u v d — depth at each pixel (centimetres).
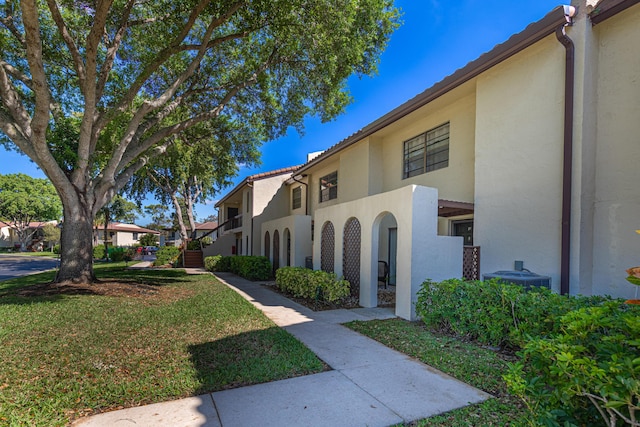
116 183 1052
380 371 414
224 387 367
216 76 1204
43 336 527
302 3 729
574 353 202
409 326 615
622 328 228
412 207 669
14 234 5747
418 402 336
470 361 438
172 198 2595
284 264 1388
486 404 326
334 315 725
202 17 963
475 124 836
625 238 558
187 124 1073
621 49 573
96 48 775
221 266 1862
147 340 519
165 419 303
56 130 980
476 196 788
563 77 619
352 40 888
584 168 587
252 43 1062
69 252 977
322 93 1112
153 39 1011
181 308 750
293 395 350
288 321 670
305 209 1786
